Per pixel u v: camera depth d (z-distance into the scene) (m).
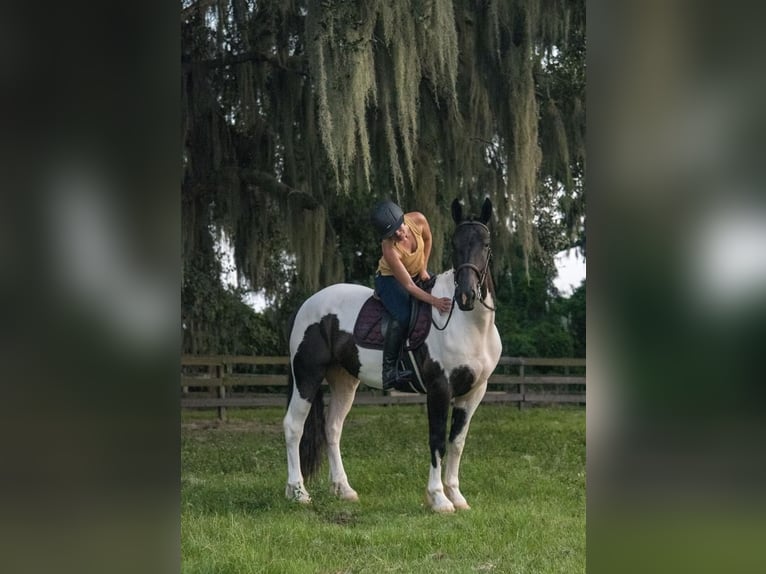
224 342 15.50
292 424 6.41
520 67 10.25
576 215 14.75
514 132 10.36
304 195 11.55
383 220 5.92
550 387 19.48
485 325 5.87
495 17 9.98
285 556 4.50
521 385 15.66
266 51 11.02
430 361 5.97
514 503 6.14
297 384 6.45
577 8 10.61
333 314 6.45
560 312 21.91
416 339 6.02
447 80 9.87
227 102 11.95
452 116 10.52
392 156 9.30
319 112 8.60
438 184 11.78
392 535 5.01
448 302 5.96
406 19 8.95
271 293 15.51
